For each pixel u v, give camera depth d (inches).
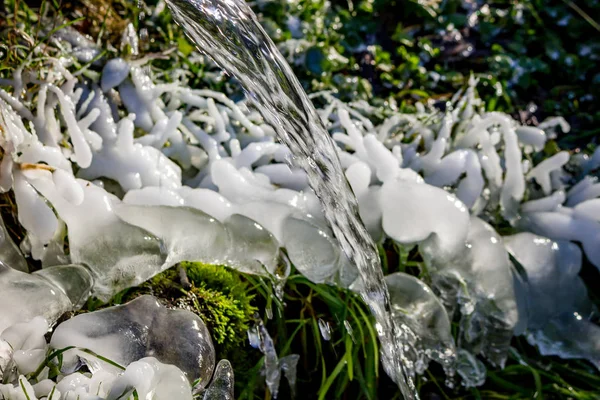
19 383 19.2
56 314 21.5
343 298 26.6
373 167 27.7
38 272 22.2
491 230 27.2
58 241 23.6
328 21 38.5
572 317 28.1
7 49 25.8
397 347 24.7
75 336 20.9
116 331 21.3
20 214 22.9
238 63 24.8
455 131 29.9
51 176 23.3
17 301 21.0
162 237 23.7
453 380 27.0
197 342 21.7
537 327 28.0
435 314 26.3
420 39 39.9
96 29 30.3
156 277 24.5
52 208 23.6
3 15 28.7
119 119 27.5
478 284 26.7
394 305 26.4
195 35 24.4
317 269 25.1
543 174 29.6
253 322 25.0
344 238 24.2
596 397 27.6
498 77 39.1
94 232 23.1
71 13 30.7
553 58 40.9
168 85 27.9
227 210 25.3
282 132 24.7
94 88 27.0
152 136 26.7
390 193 26.4
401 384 24.6
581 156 32.1
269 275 24.9
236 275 25.5
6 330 20.3
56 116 25.8
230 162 27.1
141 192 24.7
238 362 24.7
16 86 24.8
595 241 28.3
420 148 30.2
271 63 24.8
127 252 23.0
